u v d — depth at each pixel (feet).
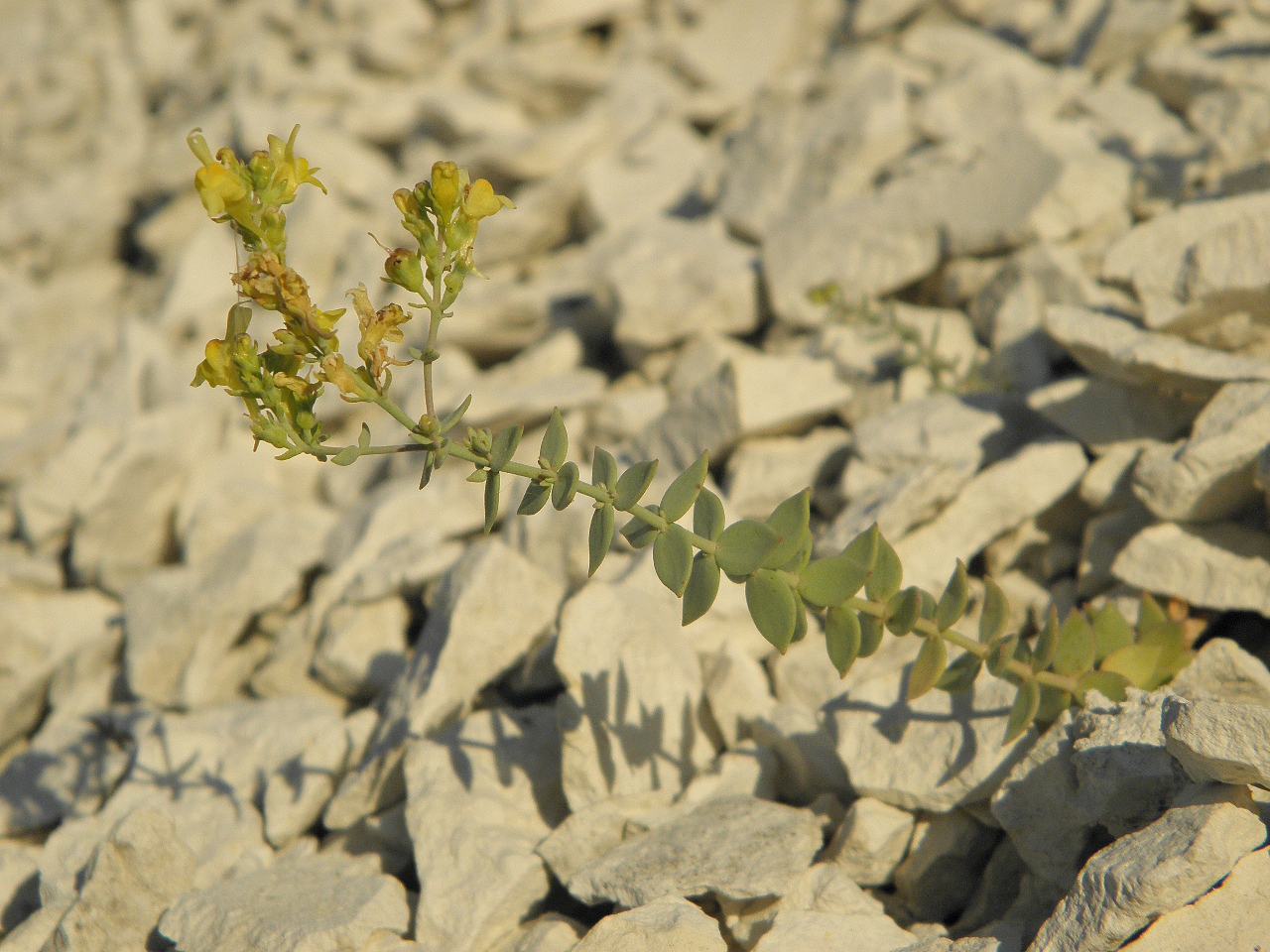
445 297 6.44
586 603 9.09
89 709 12.49
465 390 15.11
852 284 14.28
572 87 23.00
